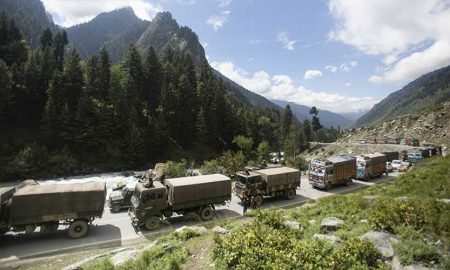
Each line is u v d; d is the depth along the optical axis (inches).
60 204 739.4
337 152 3531.0
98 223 892.0
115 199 1019.9
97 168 2751.0
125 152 3024.1
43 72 3218.5
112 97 3304.6
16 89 2984.7
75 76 3257.9
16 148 2657.5
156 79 4114.2
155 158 3344.0
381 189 909.8
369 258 356.8
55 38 4552.2
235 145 4180.6
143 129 3336.6
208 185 932.0
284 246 415.2
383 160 1739.7
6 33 4037.9
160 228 845.8
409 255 314.3
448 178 807.1
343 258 352.5
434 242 353.4
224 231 599.8
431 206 455.8
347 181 1470.2
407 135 3538.4
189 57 5265.8
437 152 2464.3
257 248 404.5
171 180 938.1
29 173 2300.7
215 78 5201.8
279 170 1201.4
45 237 770.2
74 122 2883.9
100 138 2992.1
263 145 3612.2
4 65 2827.3
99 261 533.0
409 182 887.1
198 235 623.2
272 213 569.9
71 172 2539.4
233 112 4473.4
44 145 2568.9
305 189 1398.9
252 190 1073.5
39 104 3110.2
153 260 486.6
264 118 4955.7
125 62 4244.6
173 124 3804.1
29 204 709.3
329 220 550.0
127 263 484.7
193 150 3828.7
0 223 689.6
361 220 538.3
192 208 933.8
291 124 5792.3
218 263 419.5
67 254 664.4
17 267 597.3
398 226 424.5
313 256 370.0
